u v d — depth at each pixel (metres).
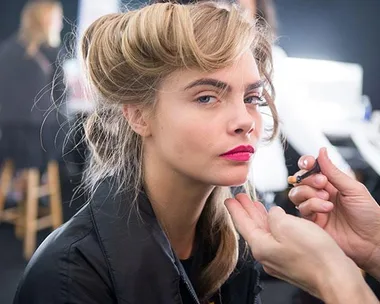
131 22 0.74
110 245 0.76
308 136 1.61
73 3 4.40
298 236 0.68
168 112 0.74
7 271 2.88
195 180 0.78
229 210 0.77
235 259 0.90
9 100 3.11
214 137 0.73
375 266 0.86
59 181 3.23
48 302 0.74
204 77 0.72
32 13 3.18
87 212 0.80
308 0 4.46
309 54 4.53
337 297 0.64
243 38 0.72
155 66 0.73
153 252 0.77
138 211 0.79
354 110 3.03
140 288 0.75
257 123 0.77
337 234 0.86
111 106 0.80
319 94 3.05
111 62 0.76
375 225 0.84
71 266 0.74
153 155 0.80
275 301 1.95
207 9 0.74
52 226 3.25
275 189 1.58
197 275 0.90
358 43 4.50
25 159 3.17
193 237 0.90
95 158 0.86
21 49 3.13
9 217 3.42
